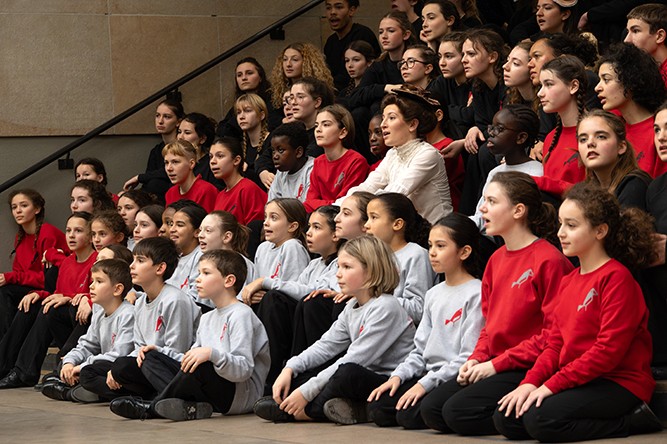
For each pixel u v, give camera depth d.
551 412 4.48
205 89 11.09
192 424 5.61
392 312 5.53
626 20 8.16
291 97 8.80
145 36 10.98
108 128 10.73
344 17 10.69
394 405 5.22
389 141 6.86
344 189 7.64
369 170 7.77
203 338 6.06
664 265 4.76
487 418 4.79
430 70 8.42
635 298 4.57
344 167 7.70
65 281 8.48
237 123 10.05
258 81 10.33
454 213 5.48
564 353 4.65
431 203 6.79
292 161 8.04
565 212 4.66
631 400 4.57
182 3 11.11
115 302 7.00
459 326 5.31
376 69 9.24
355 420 5.41
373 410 5.25
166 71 11.05
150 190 10.15
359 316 5.58
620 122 5.16
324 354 5.69
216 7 11.22
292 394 5.46
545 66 6.05
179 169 8.92
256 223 7.99
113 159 10.84
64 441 5.11
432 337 5.38
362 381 5.35
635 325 4.55
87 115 10.78
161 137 11.03
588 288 4.62
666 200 4.99
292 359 5.65
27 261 10.02
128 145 10.90
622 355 4.53
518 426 4.62
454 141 7.18
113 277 6.97
